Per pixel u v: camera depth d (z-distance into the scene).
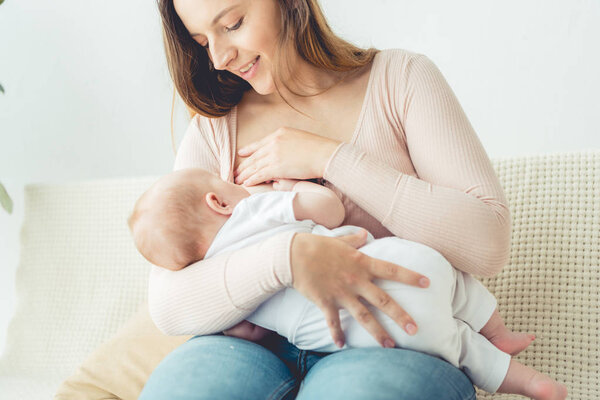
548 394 1.03
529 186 1.52
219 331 1.07
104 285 1.94
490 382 1.05
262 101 1.29
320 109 1.24
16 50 2.53
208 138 1.31
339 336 0.95
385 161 1.17
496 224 1.04
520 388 1.05
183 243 1.07
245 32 1.12
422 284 0.95
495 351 1.07
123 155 2.54
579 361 1.35
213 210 1.10
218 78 1.28
